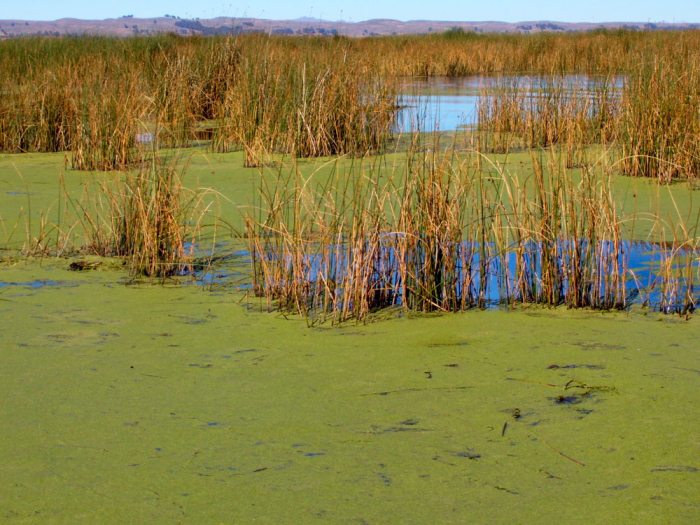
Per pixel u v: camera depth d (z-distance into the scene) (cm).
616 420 394
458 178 600
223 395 426
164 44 1981
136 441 378
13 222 784
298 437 380
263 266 594
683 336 504
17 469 355
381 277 575
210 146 1195
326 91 1150
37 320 537
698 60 1102
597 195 640
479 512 319
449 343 498
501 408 408
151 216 654
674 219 763
